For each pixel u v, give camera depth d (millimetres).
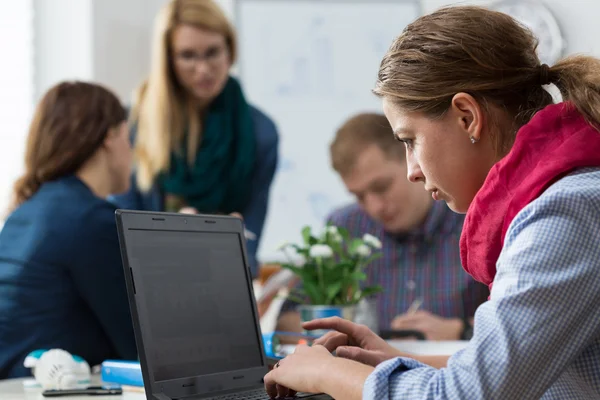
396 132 1048
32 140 2076
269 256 4133
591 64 995
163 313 1204
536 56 1041
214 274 1336
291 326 2217
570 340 847
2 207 3730
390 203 2545
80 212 1975
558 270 842
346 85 4242
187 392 1195
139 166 3307
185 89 3340
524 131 959
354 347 1319
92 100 2086
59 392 1369
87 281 1967
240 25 4234
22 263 1936
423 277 2525
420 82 995
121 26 3982
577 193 866
